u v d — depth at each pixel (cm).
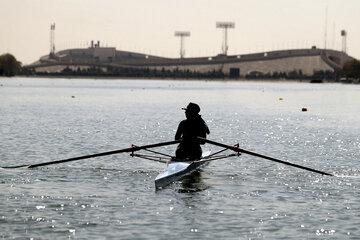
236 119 14888
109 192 5138
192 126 6306
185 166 6000
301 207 4641
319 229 4034
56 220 4184
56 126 11388
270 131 11331
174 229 4016
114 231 3953
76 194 5016
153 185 5500
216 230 4003
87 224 4100
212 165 6694
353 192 5203
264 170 6381
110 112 16850
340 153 7919
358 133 10981
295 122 13962
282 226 4106
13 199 4778
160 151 7931
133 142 8938
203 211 4506
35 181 5541
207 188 5394
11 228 3978
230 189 5347
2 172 5956
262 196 5050
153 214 4400
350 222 4206
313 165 6819
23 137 9150
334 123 13712
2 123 11938
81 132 10231
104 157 7119
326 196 5038
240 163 6856
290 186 5488
